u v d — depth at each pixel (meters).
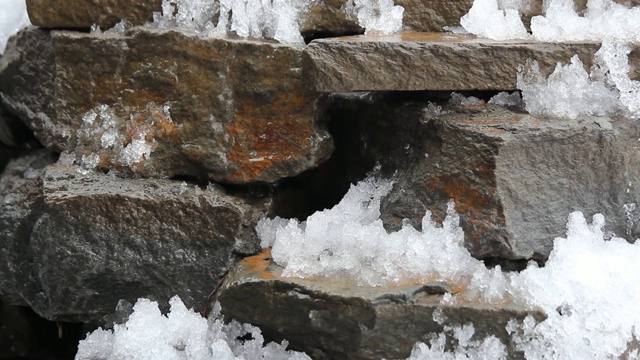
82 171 2.14
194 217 2.09
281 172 2.10
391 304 1.94
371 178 2.12
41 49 2.20
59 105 2.15
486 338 1.94
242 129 2.10
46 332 2.33
